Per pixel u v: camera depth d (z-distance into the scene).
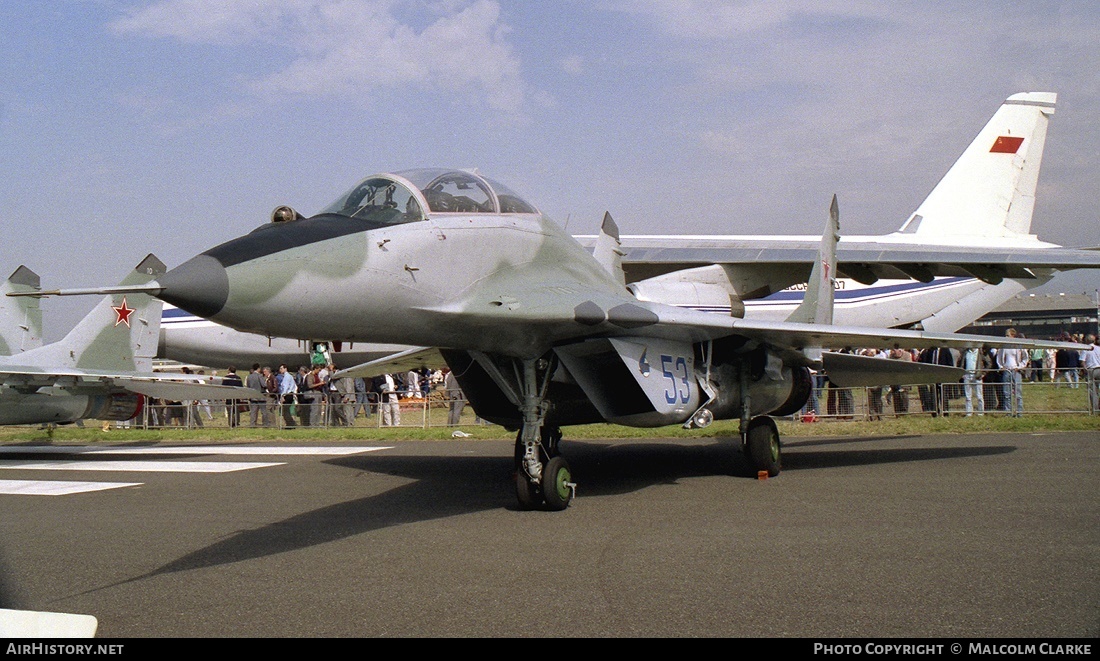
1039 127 27.11
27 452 14.55
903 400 17.83
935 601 4.71
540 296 7.92
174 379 16.98
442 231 7.55
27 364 14.92
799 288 27.47
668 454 12.38
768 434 9.75
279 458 12.94
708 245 22.00
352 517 7.70
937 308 28.47
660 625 4.40
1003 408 16.69
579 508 7.94
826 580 5.17
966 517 6.99
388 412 19.86
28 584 5.52
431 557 6.02
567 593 5.02
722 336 9.37
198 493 9.41
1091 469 9.48
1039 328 75.31
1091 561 5.50
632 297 9.90
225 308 5.94
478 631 4.37
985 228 27.03
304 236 6.64
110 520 7.80
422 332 7.48
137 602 5.03
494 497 8.75
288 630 4.46
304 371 22.69
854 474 9.69
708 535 6.55
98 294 6.08
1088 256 17.62
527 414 8.30
